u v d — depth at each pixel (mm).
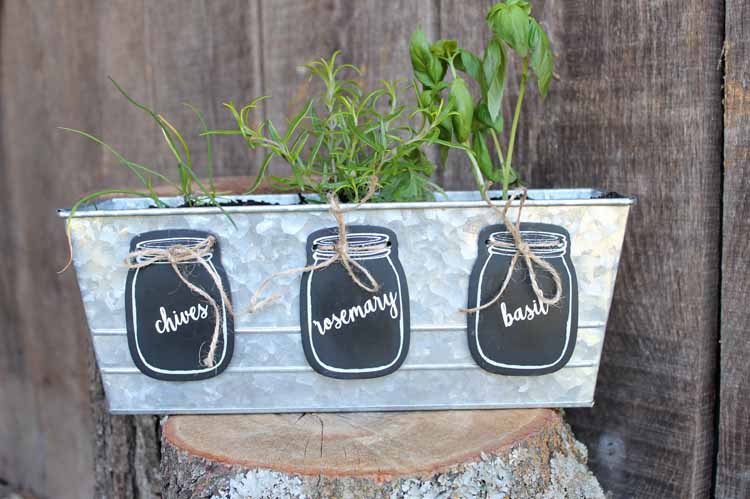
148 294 802
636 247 999
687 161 945
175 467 769
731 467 956
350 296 788
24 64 1887
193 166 1540
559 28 1047
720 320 946
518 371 812
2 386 2199
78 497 1950
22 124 1938
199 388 834
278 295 795
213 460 735
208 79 1488
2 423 2213
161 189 1239
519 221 774
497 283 788
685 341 968
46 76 1829
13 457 2189
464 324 805
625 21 984
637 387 1019
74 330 1883
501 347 804
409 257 787
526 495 770
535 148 1087
